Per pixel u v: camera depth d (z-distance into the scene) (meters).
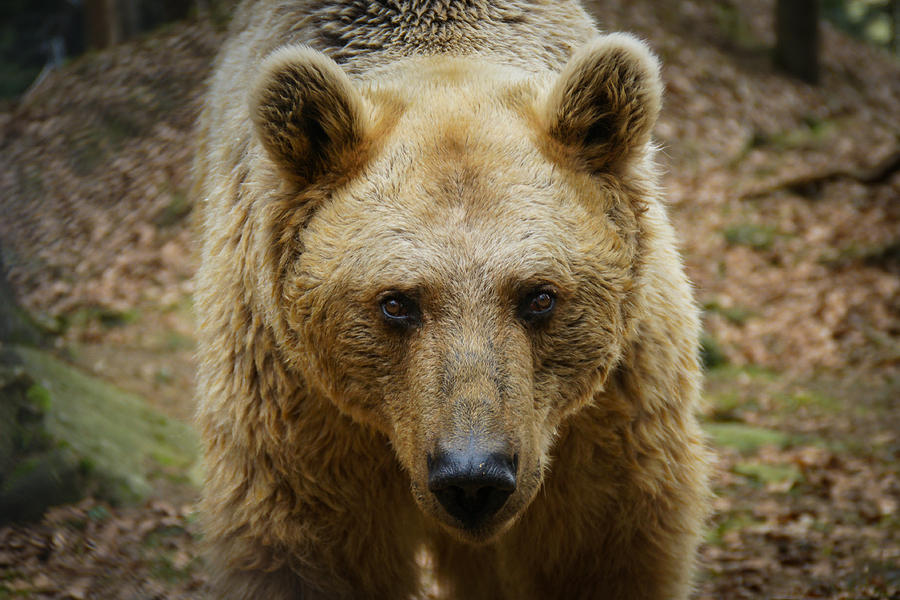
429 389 6.12
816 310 25.55
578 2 9.35
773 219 30.78
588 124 6.70
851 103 44.31
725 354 23.23
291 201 6.76
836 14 70.44
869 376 22.28
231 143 8.12
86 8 34.44
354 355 6.46
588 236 6.51
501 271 6.16
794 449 17.70
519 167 6.51
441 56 7.82
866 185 32.97
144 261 23.28
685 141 35.69
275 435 7.18
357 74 7.91
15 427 12.20
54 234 22.58
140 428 14.73
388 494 7.42
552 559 7.73
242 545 7.41
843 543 13.34
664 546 7.57
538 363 6.42
